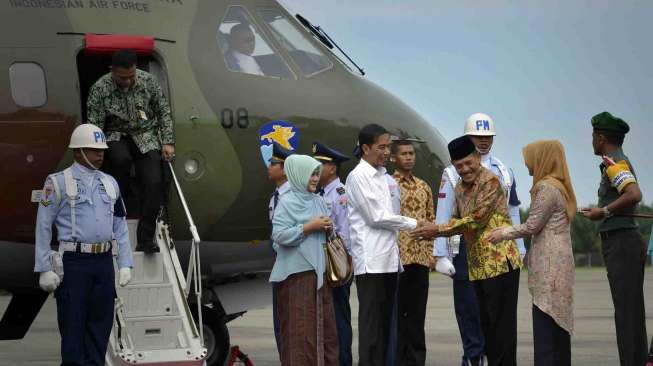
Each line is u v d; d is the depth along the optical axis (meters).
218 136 10.97
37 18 10.62
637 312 9.82
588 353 13.41
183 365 9.53
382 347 9.83
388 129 11.86
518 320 18.62
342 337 10.17
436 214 11.27
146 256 10.15
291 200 8.87
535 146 9.11
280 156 10.16
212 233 11.15
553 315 8.95
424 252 10.86
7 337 11.64
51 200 9.00
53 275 8.95
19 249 10.59
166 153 10.27
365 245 9.73
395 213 10.28
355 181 9.70
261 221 11.30
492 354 9.52
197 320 11.53
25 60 10.47
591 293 27.16
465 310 11.16
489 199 9.35
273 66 11.48
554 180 9.01
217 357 11.65
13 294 11.55
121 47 10.72
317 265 8.81
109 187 9.21
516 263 9.41
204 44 11.15
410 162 11.00
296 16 12.09
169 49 10.95
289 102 11.36
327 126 11.48
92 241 9.05
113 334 9.56
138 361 9.39
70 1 10.78
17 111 10.39
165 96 10.75
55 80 10.51
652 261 9.89
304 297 8.84
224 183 11.01
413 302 10.91
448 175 11.08
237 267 11.52
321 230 8.82
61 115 10.48
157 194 10.20
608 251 9.91
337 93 11.69
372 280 9.77
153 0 11.12
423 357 10.97
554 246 8.98
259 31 11.52
